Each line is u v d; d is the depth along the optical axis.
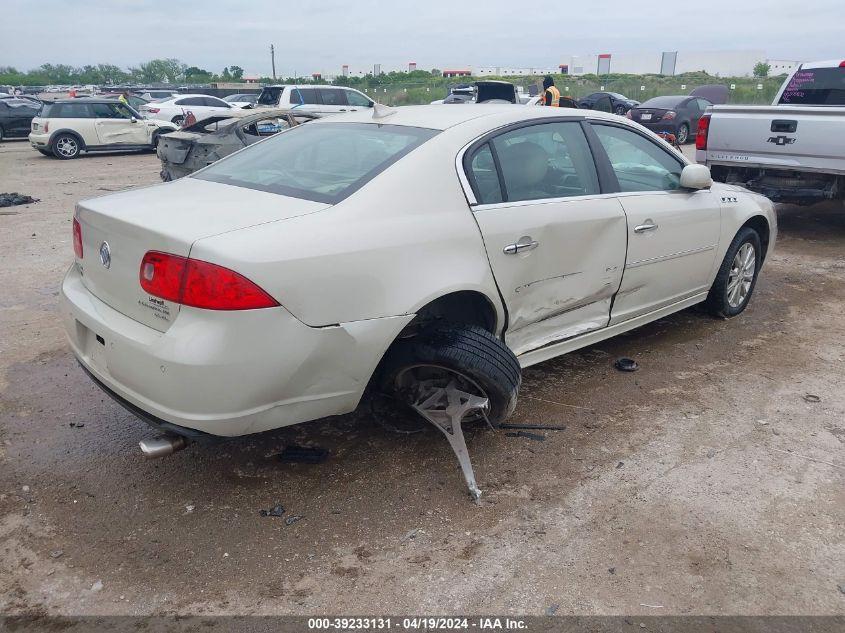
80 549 2.73
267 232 2.61
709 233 4.61
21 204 10.54
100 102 17.73
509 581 2.55
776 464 3.30
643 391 4.07
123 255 2.79
